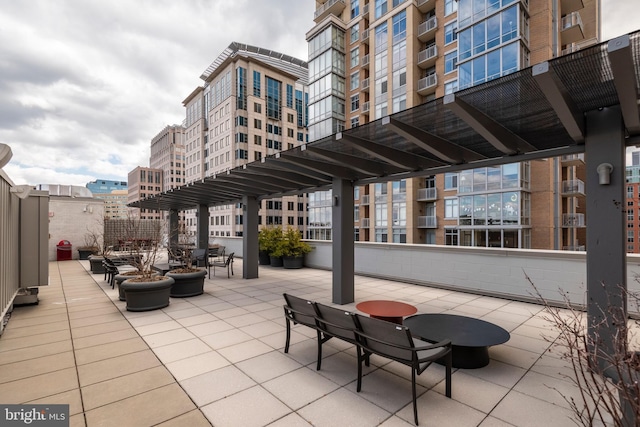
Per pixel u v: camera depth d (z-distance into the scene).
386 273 8.84
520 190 19.61
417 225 25.16
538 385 3.05
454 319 4.09
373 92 28.06
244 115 49.09
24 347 3.99
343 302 6.30
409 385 3.04
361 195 29.67
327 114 31.00
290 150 5.32
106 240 13.09
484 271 6.92
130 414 2.55
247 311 5.69
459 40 21.45
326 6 32.69
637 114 2.84
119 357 3.68
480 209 21.25
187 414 2.55
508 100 3.21
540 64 2.51
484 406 2.68
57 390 2.93
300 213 53.97
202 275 6.99
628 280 5.16
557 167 20.28
